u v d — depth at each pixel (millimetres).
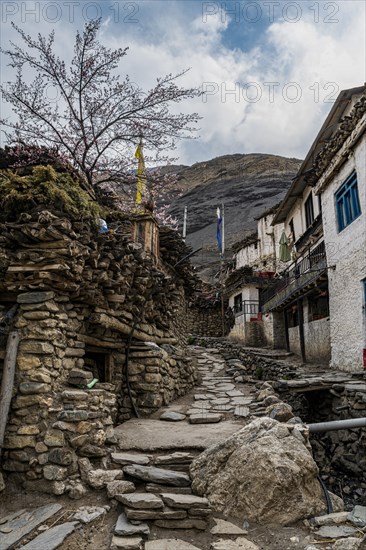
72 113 9117
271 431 4113
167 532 3318
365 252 9523
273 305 16750
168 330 9711
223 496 3740
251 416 6453
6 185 4543
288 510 3551
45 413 4023
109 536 3229
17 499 3691
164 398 7355
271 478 3639
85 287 4965
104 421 4664
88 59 8789
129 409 6660
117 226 7219
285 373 10719
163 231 9672
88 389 4629
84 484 3875
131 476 4098
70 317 4961
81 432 4133
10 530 3236
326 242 11875
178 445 4855
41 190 4500
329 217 11750
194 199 56094
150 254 8250
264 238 27297
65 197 4449
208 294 27094
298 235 18016
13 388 4094
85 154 9039
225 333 24828
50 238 4324
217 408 7254
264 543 3238
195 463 4203
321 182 12133
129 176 9945
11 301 4594
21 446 3895
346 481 6777
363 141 9625
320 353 12977
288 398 9656
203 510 3492
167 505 3574
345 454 7027
